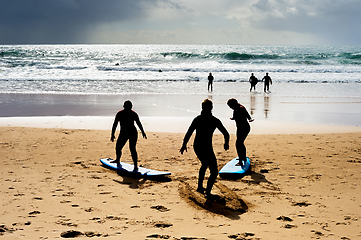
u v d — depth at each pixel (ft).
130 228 12.40
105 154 26.22
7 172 20.43
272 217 14.01
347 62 158.20
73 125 38.81
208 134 16.84
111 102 58.80
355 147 28.89
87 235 11.56
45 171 20.98
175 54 222.69
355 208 15.17
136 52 346.74
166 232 12.01
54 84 84.48
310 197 16.83
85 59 213.05
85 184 18.54
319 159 24.98
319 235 11.93
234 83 91.20
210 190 16.80
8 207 14.38
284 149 28.30
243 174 20.86
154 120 42.39
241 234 11.87
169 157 25.70
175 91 74.74
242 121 22.11
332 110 51.44
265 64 154.30
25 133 33.71
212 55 196.65
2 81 87.15
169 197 16.67
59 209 14.37
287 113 48.73
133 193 17.21
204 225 12.91
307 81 93.30
